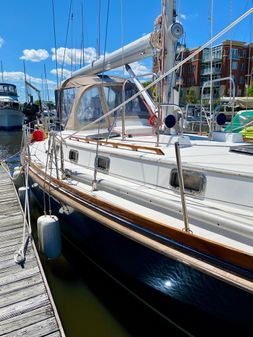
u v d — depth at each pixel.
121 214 2.72
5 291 3.22
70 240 4.12
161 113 4.05
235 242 2.07
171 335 2.83
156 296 2.76
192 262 2.07
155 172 2.95
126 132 4.41
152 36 3.99
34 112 19.17
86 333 2.99
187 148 3.28
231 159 2.72
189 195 2.62
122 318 3.19
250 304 1.90
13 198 6.70
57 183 3.87
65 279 3.85
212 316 2.24
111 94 4.91
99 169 3.73
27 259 3.85
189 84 30.06
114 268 3.16
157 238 2.36
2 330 2.72
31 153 5.98
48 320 2.83
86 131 4.85
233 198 2.32
